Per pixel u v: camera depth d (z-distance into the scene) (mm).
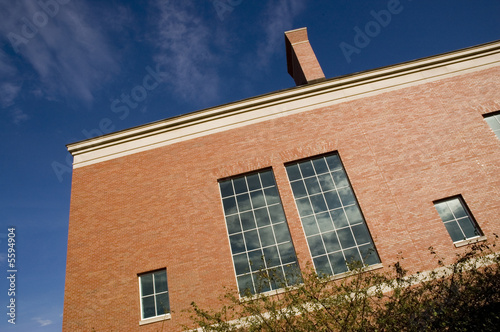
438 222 10727
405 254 10297
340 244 10914
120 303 10641
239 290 10469
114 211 12281
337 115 13117
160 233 11625
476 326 7668
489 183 11227
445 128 12383
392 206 11117
